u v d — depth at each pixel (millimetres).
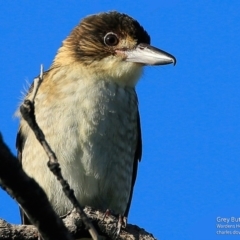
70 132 12570
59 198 12469
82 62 13266
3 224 10086
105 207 13031
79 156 12602
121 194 13070
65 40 13930
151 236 10805
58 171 7363
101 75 13117
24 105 7137
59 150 12570
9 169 6234
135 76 13336
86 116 12641
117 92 13008
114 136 12844
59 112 12609
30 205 6473
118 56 13305
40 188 6473
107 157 12773
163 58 13305
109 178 12836
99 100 12773
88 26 13719
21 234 10086
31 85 13438
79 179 12648
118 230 10727
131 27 13617
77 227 10367
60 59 13617
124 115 13016
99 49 13359
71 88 12781
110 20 13648
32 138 12625
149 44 13633
